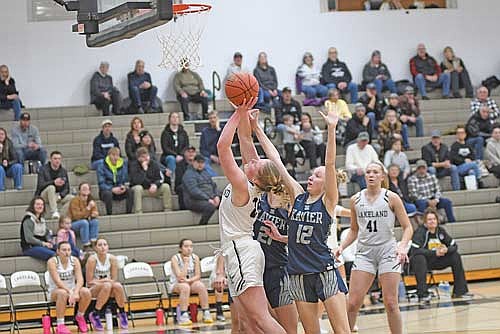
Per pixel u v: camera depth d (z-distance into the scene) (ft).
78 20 37.19
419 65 75.56
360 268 32.53
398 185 61.00
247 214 25.81
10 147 61.11
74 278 48.24
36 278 49.80
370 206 32.42
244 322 26.17
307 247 27.76
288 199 28.35
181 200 60.23
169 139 62.90
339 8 75.97
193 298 53.83
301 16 74.95
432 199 61.21
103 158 62.28
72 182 62.13
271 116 69.82
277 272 27.71
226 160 25.31
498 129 67.05
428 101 74.08
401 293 53.47
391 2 77.05
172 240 57.88
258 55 73.61
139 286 53.52
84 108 69.41
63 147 65.51
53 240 54.24
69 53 70.49
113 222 58.23
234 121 26.00
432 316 45.27
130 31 33.68
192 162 59.98
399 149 64.03
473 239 60.80
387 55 76.64
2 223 57.31
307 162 65.87
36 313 51.80
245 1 73.67
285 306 27.71
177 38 71.36
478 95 71.97
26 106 69.77
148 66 71.61
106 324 48.34
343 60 75.82
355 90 73.46
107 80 69.21
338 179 33.24
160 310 49.55
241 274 25.48
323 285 27.68
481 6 78.43
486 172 66.49
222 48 73.05
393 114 66.95
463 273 53.47
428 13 77.51
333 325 27.81
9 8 69.72
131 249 56.18
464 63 78.02
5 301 51.34
